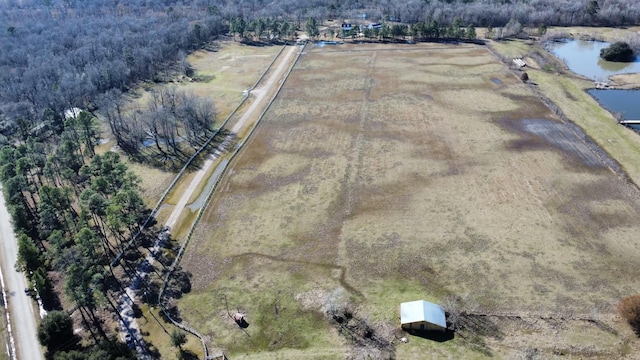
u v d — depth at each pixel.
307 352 61.91
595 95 135.25
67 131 113.44
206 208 91.56
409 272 74.00
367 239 81.25
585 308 66.44
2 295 73.06
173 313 69.00
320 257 78.00
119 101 138.25
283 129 121.38
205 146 115.19
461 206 88.12
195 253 80.50
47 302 71.50
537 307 66.94
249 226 86.06
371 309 67.88
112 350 58.38
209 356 61.97
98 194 82.94
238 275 75.38
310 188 95.88
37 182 101.94
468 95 136.50
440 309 65.38
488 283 71.19
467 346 61.62
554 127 115.56
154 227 87.31
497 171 98.25
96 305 68.81
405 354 60.78
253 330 65.62
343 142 112.81
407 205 89.25
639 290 68.81
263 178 100.25
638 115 121.38
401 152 107.06
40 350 63.81
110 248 82.38
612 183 92.88
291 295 71.00
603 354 59.78
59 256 75.12
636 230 80.25
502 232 81.12
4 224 89.56
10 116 128.38
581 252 76.12
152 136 120.94
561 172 97.00
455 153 105.69
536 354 59.84
